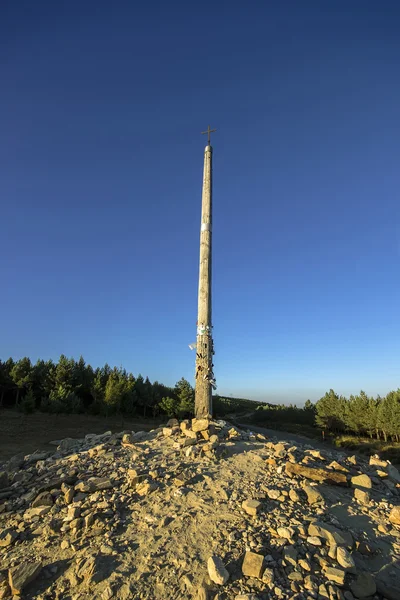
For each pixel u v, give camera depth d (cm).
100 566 522
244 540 565
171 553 545
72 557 555
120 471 812
